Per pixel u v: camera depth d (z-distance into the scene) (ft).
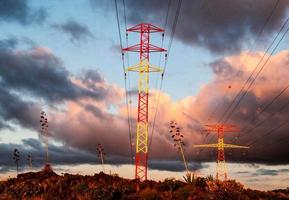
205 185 176.14
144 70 254.47
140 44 255.29
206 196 157.17
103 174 196.65
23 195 165.78
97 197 154.81
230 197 160.25
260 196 171.53
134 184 174.50
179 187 168.96
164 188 170.09
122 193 157.38
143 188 169.58
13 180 198.70
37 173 209.36
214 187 164.14
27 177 202.28
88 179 185.47
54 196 163.43
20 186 175.11
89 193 157.79
